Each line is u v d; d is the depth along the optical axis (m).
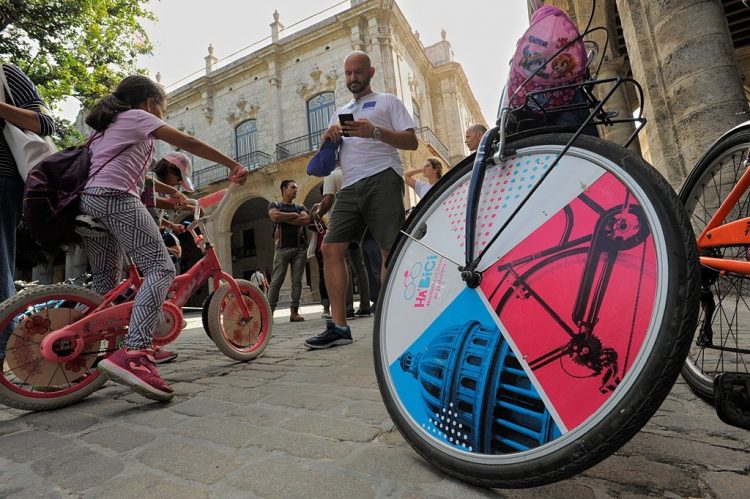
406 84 17.47
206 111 19.91
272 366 2.50
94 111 1.90
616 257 0.77
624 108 6.44
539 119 1.23
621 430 0.66
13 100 2.08
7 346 1.82
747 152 1.24
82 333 1.92
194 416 1.60
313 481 1.00
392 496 0.90
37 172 1.79
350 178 2.72
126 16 11.17
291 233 5.49
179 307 2.44
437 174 4.47
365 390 1.78
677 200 0.73
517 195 0.98
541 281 0.86
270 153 18.02
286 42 17.94
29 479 1.12
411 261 1.19
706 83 3.72
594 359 0.74
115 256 2.22
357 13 16.38
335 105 17.06
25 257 12.02
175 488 1.01
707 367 1.48
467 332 0.96
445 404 0.95
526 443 0.79
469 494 0.89
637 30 4.35
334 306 2.99
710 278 1.33
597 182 0.85
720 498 0.82
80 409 1.85
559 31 1.17
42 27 9.11
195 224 2.61
